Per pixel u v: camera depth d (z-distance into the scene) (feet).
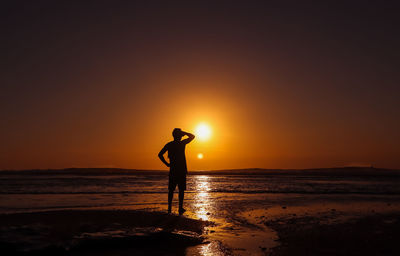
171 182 24.80
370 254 13.35
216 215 25.07
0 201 35.22
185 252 13.58
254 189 58.03
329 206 31.89
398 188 63.00
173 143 25.41
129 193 47.06
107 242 14.21
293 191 53.42
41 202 34.24
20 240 13.10
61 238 13.98
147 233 15.49
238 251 13.87
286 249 14.24
